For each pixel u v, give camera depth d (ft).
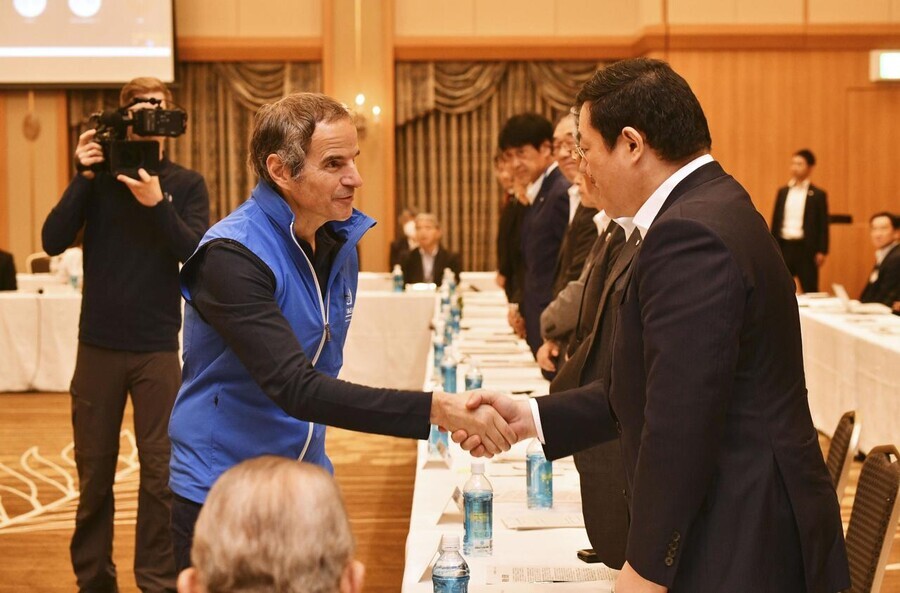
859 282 39.45
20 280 32.27
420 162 41.34
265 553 3.51
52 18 39.04
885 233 28.40
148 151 11.35
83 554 12.12
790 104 39.42
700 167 5.96
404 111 40.96
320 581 3.56
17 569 14.71
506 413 6.96
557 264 15.31
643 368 5.86
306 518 3.57
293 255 7.14
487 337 19.53
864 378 19.47
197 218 12.39
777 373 5.66
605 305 7.66
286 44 40.52
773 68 39.32
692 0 39.17
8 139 40.01
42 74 39.14
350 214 7.24
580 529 8.41
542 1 40.63
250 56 40.57
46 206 40.19
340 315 7.68
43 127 40.01
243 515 3.56
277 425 7.29
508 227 22.21
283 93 40.75
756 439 5.59
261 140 7.06
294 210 7.22
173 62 39.29
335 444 22.91
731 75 39.40
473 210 41.37
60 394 28.17
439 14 40.73
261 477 3.66
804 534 5.58
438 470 10.20
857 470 19.79
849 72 39.27
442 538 6.79
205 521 3.62
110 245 11.78
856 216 39.58
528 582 7.13
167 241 11.59
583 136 6.15
